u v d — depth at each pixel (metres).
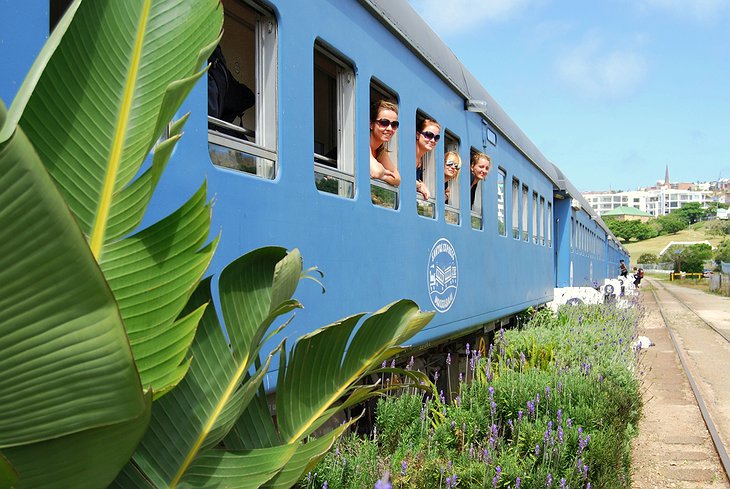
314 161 4.29
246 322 2.32
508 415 5.78
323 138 4.92
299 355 2.57
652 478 6.49
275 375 3.72
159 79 1.88
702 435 8.10
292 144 3.93
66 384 1.46
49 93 1.74
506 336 9.25
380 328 2.70
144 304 1.84
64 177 1.78
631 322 14.58
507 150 10.18
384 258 5.28
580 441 4.96
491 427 5.05
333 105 4.96
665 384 11.48
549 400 5.84
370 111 5.39
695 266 94.62
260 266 2.39
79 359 1.44
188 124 3.10
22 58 2.40
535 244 12.59
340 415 5.01
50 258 1.34
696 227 177.12
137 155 1.83
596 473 5.11
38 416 1.48
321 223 4.27
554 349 8.41
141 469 2.06
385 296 5.27
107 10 1.82
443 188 6.91
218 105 3.66
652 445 7.64
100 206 1.82
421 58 6.30
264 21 3.79
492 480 4.41
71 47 1.76
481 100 8.45
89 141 1.81
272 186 3.72
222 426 2.16
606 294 18.59
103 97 1.82
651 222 175.62
